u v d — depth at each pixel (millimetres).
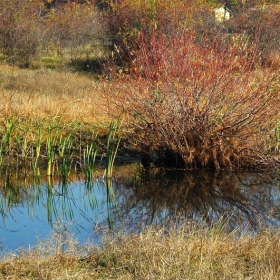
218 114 13422
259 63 13875
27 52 31172
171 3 28609
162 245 7238
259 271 6660
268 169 13562
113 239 7816
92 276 6699
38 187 12297
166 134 13680
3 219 10070
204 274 6586
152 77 13633
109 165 12883
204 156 13594
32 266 6914
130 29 29453
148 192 12023
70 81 24172
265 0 30484
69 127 15250
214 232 8414
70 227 9445
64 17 35500
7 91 20500
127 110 13922
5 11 31562
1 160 13031
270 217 10180
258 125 13594
